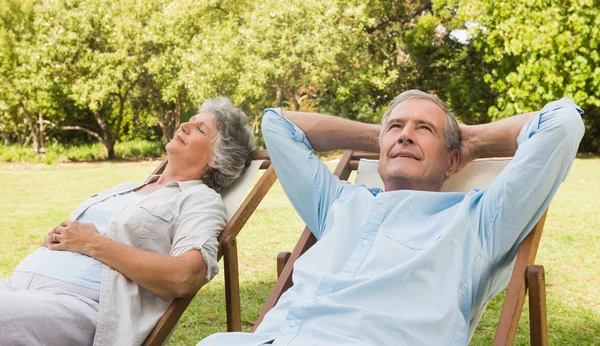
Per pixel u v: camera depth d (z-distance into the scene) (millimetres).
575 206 7109
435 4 15273
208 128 2578
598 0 10898
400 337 1695
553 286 4113
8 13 14719
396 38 16234
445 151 2062
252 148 2709
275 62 13469
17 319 1983
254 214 7082
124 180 10742
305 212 2244
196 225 2297
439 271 1770
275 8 13500
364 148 2336
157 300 2217
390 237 1868
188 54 14023
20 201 8586
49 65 14586
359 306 1750
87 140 17828
